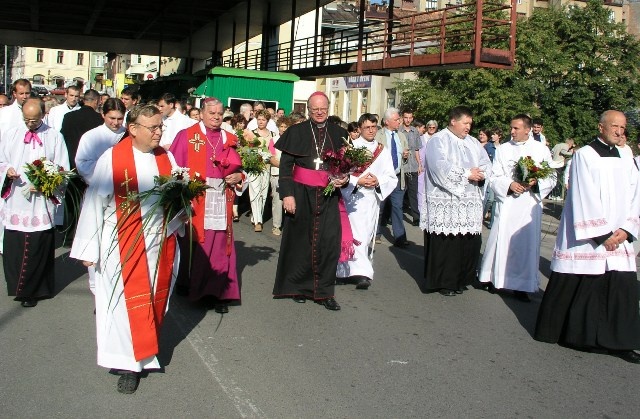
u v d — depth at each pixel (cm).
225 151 659
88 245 452
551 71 2138
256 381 501
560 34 2347
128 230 457
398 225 1077
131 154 465
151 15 3027
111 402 455
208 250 654
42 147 670
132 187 459
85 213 455
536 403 488
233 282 671
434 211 767
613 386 527
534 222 766
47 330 596
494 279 786
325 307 705
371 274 789
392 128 1067
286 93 1898
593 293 588
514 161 782
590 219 571
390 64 1552
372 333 628
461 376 532
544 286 873
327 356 560
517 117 786
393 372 532
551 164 797
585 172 576
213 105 655
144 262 463
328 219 701
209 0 2652
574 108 2217
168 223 473
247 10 2561
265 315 668
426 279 782
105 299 459
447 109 1953
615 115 575
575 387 521
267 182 1126
